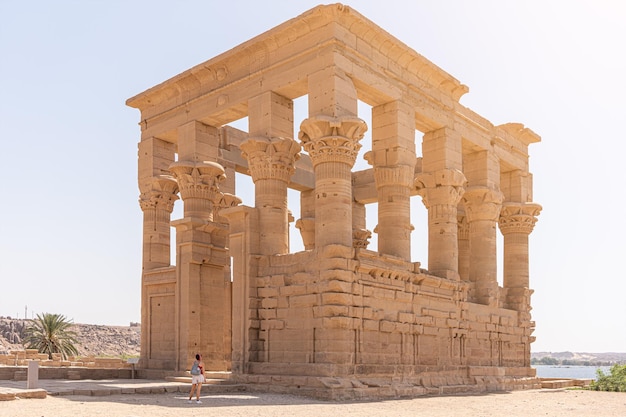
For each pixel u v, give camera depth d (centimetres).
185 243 2752
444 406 1966
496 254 3188
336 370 2167
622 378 3123
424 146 2967
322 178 2323
